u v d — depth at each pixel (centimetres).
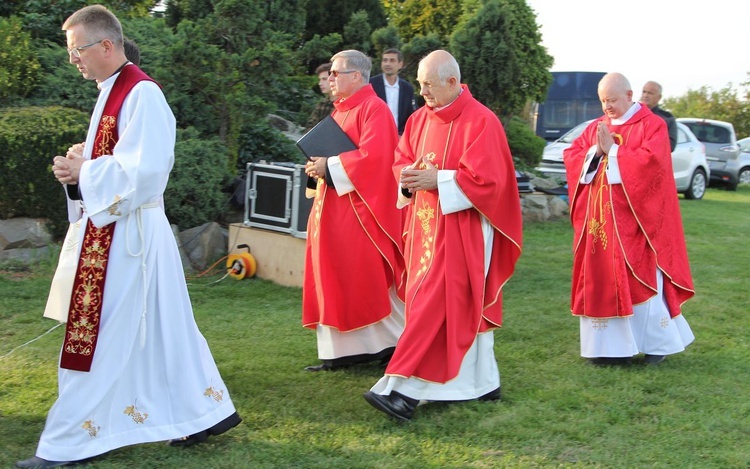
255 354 548
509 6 1220
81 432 360
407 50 1252
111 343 361
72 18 365
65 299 368
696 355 567
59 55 933
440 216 441
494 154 436
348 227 516
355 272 516
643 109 554
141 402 370
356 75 530
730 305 716
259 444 397
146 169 351
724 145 2066
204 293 715
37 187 752
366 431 418
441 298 434
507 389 486
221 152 861
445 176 432
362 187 509
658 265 541
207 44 869
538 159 1333
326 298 516
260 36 914
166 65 855
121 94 363
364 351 529
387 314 523
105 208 349
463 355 437
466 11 1290
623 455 396
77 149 376
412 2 1645
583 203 550
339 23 1501
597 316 537
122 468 364
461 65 1222
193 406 379
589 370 527
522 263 880
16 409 436
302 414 440
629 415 449
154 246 370
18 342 556
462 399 449
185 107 894
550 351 570
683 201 1628
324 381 498
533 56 1248
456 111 446
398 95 777
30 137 742
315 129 528
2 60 877
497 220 441
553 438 414
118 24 370
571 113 2103
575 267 552
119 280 362
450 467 378
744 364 545
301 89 1220
